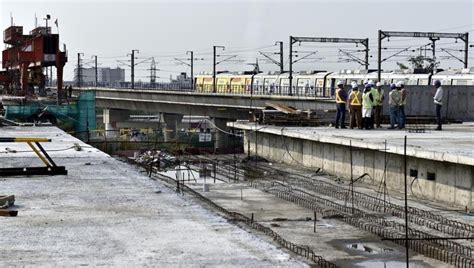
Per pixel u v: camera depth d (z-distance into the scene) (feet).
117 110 422.82
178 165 113.29
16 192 45.70
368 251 62.18
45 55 187.62
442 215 77.87
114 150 151.64
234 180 110.73
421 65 292.40
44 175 55.11
